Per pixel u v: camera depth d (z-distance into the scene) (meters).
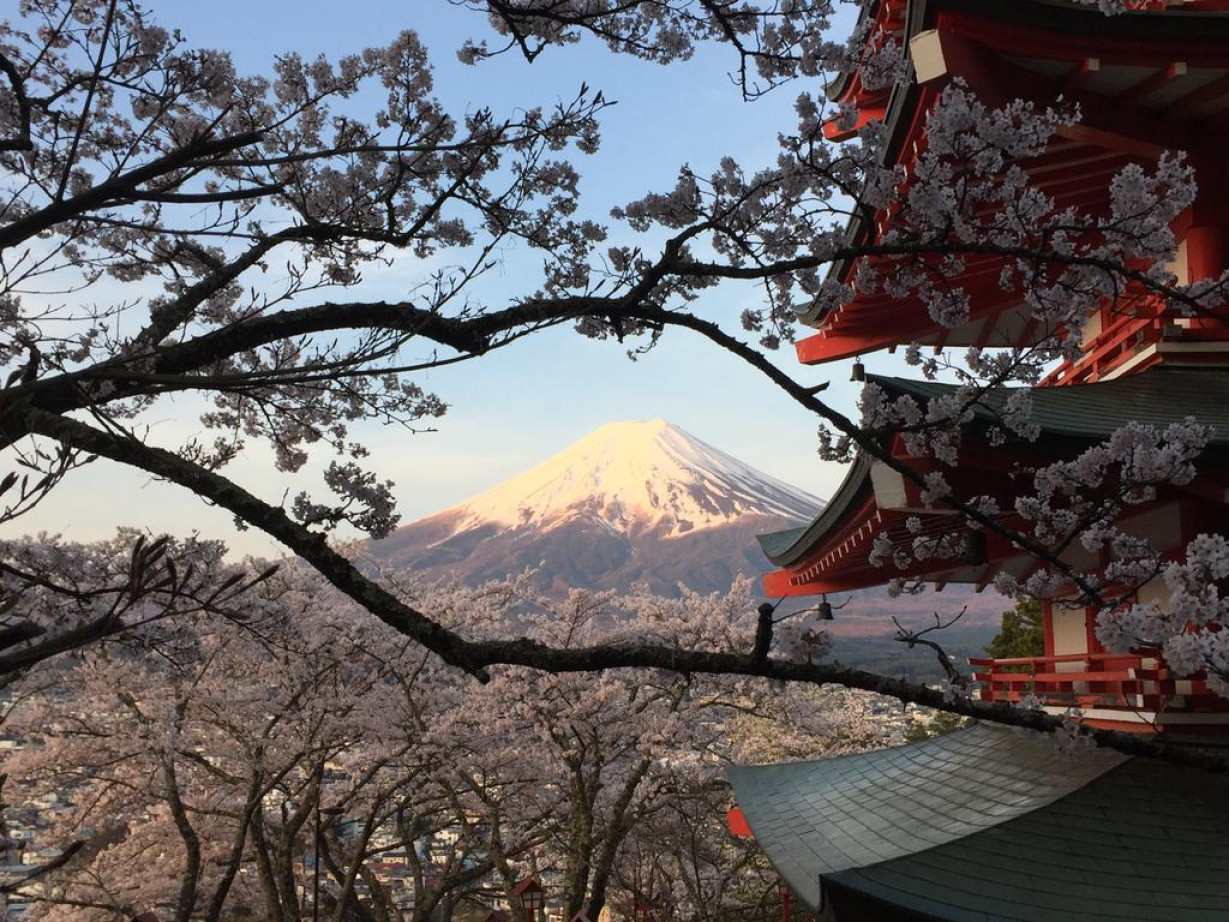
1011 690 9.73
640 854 23.70
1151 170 8.13
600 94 4.63
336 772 20.62
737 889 24.59
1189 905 6.52
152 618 2.15
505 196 4.66
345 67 5.31
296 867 23.95
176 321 4.13
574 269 5.33
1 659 1.94
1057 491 6.84
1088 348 9.79
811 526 11.72
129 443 3.15
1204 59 7.10
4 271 3.43
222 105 5.19
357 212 5.21
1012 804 8.41
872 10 9.02
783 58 4.79
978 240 4.19
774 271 3.96
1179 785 7.58
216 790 17.88
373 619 16.98
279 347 5.77
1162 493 7.14
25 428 3.08
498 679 17.78
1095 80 7.41
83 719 15.95
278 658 15.33
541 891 16.72
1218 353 8.44
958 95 3.91
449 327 3.88
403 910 24.38
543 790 21.42
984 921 6.40
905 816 9.72
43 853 17.89
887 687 3.30
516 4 4.65
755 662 3.26
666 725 18.02
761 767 13.84
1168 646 3.30
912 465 6.59
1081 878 6.90
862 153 4.41
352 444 6.12
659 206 4.79
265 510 3.23
